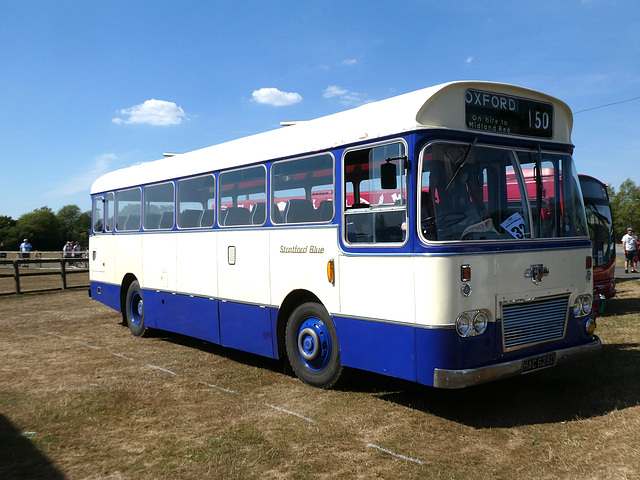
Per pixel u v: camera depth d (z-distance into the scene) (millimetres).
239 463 4500
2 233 102688
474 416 5477
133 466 4504
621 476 4027
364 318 5832
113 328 11469
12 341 10023
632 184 93188
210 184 8500
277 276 7105
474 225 5383
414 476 4172
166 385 6863
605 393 5984
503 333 5371
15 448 4926
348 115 6223
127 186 10922
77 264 31234
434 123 5352
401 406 5848
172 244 9359
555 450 4562
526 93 5984
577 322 6070
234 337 7941
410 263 5297
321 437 5016
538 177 5973
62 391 6648
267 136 7480
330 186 6332
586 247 6238
